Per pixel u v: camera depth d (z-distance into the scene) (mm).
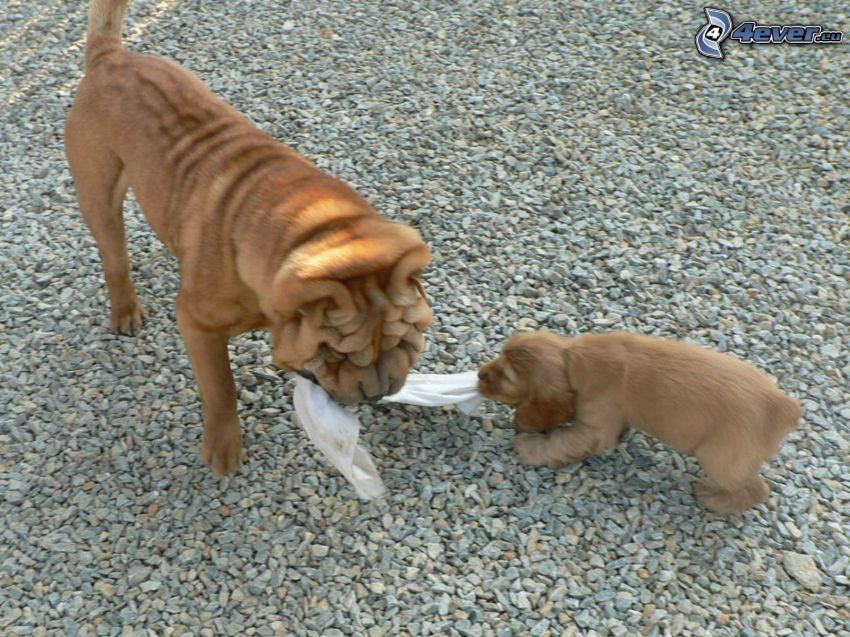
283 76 2459
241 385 1953
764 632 1705
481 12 2613
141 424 1919
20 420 1924
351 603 1737
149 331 2031
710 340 1994
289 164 1698
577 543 1783
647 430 1798
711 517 1804
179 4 2646
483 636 1709
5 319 2047
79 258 2137
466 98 2400
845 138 2311
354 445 1709
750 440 1734
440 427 1902
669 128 2340
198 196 1706
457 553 1777
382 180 2240
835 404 1918
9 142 2344
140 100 1791
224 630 1722
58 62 2523
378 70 2469
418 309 1577
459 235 2145
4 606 1745
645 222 2168
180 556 1785
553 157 2279
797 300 2047
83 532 1810
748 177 2244
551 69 2463
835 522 1796
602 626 1715
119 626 1728
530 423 1831
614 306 2041
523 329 2010
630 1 2631
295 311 1552
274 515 1819
